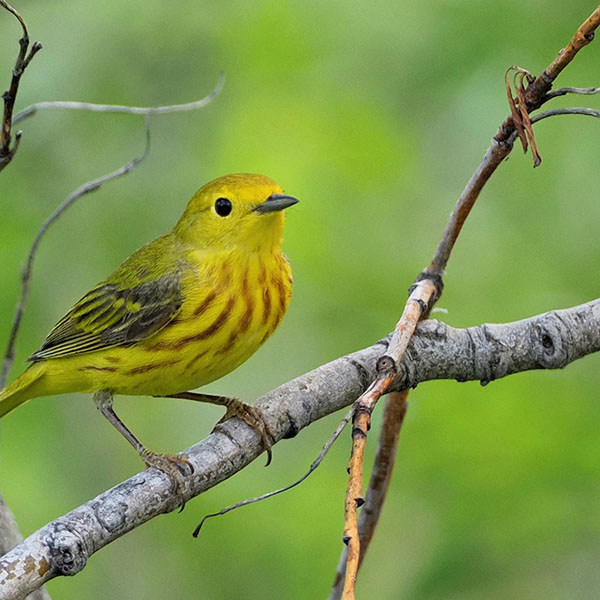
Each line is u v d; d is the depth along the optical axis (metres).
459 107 12.29
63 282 13.23
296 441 13.24
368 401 6.55
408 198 13.20
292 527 12.74
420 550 11.90
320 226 13.10
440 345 8.20
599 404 12.00
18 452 12.45
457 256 13.10
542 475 11.53
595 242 12.80
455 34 12.41
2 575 6.30
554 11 12.20
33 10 13.07
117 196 13.50
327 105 13.02
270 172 13.05
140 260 9.61
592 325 8.27
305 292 13.50
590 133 12.60
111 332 9.34
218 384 13.60
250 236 9.01
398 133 12.99
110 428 13.51
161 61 13.41
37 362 9.81
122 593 13.03
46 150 13.46
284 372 13.42
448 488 11.73
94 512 6.79
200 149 13.55
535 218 12.98
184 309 9.09
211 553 12.99
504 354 8.22
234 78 13.25
